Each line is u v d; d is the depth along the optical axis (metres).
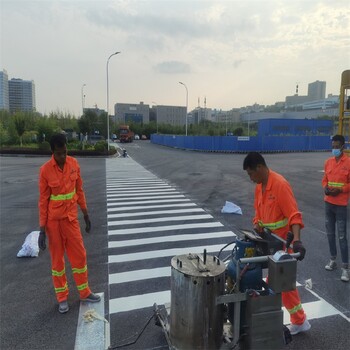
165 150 41.94
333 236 4.88
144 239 6.59
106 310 3.90
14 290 4.45
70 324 3.62
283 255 2.53
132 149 43.94
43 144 32.44
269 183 3.05
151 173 18.23
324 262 5.25
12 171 18.91
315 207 9.44
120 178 16.19
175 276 2.67
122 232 7.09
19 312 3.88
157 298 4.19
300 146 37.81
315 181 14.56
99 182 14.85
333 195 4.62
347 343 3.23
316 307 3.89
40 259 5.59
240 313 2.68
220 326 2.66
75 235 3.84
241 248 2.82
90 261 5.46
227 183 14.25
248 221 7.91
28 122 45.25
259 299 2.54
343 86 9.26
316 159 26.89
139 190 12.59
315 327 3.50
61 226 3.75
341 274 4.80
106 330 3.49
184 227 7.43
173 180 15.37
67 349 3.20
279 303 2.60
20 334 3.44
